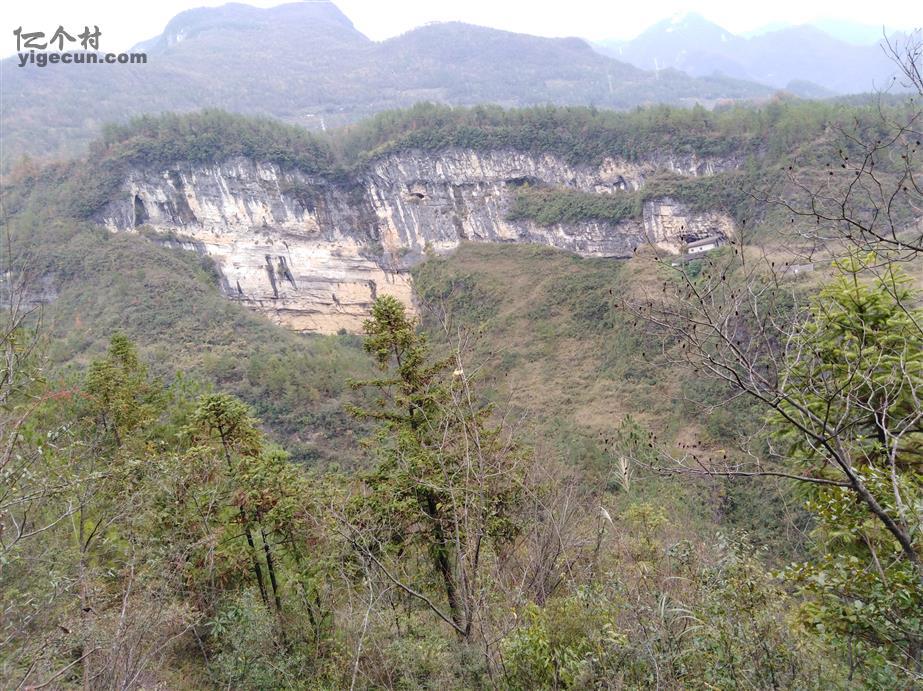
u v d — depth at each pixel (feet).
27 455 27.76
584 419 147.95
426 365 45.65
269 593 47.62
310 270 369.91
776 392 18.86
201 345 236.84
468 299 284.20
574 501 38.55
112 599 32.94
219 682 36.32
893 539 25.55
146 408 59.72
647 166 309.01
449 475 35.06
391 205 377.50
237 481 46.11
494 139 359.25
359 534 31.76
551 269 297.53
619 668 23.30
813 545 29.25
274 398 182.50
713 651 22.29
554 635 26.45
